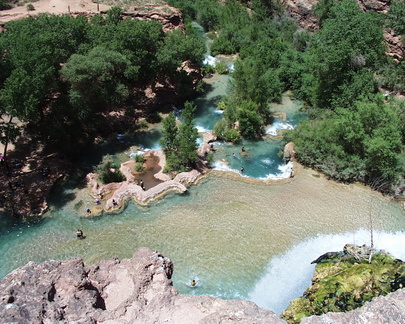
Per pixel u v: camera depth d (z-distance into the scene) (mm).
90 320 19531
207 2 92375
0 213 38969
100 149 50156
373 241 37156
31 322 18250
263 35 78938
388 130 43219
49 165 45219
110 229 38219
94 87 48000
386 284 30203
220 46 77500
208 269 34000
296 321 28500
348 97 53031
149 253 24500
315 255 35750
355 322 20172
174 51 57156
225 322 19656
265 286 32750
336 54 52781
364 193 43625
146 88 63219
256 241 36938
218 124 53281
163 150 48406
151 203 41344
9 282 20578
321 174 47000
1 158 44875
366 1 66312
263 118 56344
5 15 68000
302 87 62938
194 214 40188
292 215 40188
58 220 39000
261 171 47500
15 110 39250
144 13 74375
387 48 62281
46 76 42375
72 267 22406
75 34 52719
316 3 77250
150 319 20391
